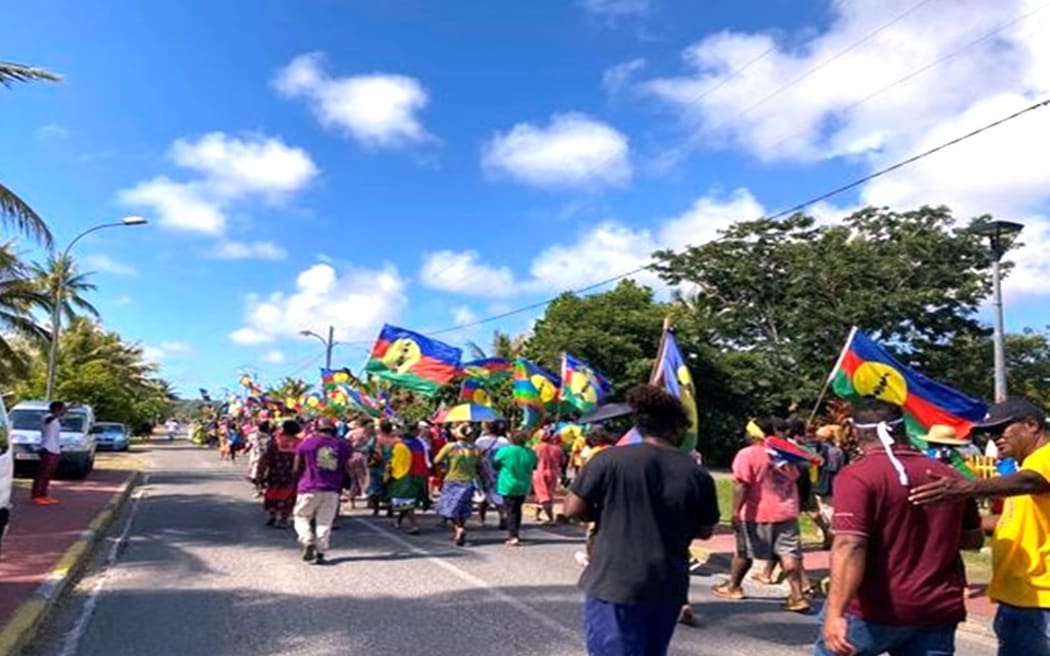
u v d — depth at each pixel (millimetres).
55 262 36688
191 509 17891
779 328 42406
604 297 43594
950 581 3645
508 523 13648
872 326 39281
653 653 4148
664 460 4215
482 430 18703
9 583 8961
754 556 9352
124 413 49844
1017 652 4246
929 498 3566
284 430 15336
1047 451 4039
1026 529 4234
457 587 9797
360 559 11758
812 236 42094
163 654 6848
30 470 22781
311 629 7691
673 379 9102
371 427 18219
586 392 16703
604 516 4191
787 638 7832
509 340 44719
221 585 9695
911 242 39219
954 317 39500
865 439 3836
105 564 11031
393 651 6980
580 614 8445
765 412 41312
